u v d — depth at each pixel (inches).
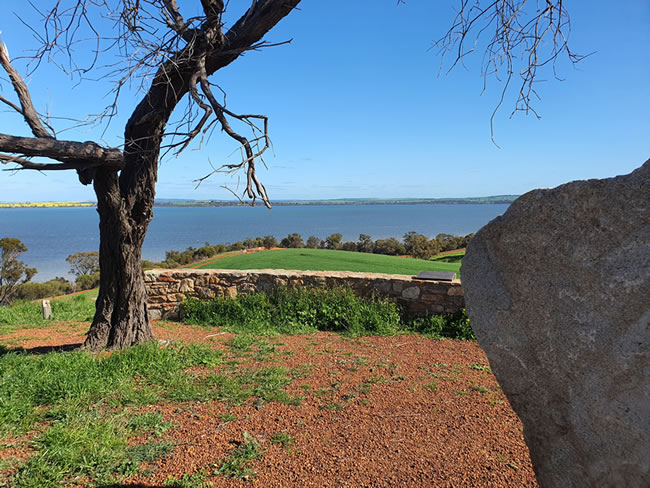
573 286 69.4
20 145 185.6
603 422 65.2
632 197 65.0
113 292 261.7
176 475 124.5
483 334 78.9
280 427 154.3
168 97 239.8
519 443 138.4
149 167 247.4
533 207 73.7
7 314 403.9
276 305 339.6
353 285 334.3
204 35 214.5
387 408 169.9
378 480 119.9
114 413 165.5
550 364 71.5
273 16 226.1
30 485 117.0
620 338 64.3
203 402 177.6
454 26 154.3
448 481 117.9
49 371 201.3
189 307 354.0
